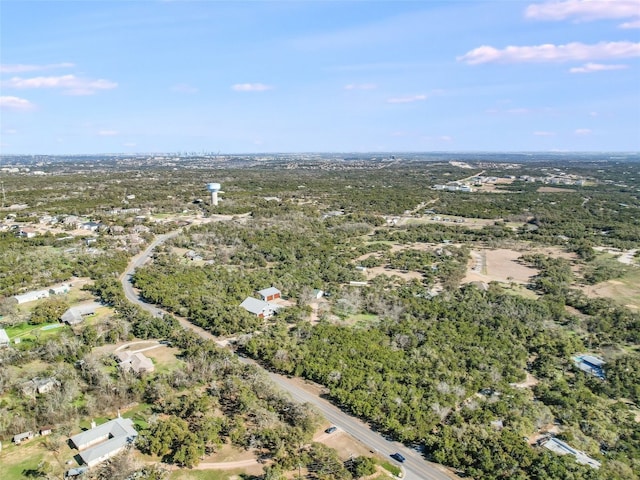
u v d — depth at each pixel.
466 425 79.00
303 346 106.31
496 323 122.12
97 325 116.38
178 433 74.00
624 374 97.44
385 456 73.88
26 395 86.50
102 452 70.69
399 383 93.00
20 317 119.56
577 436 77.62
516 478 66.31
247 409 82.12
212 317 121.50
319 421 80.50
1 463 70.19
